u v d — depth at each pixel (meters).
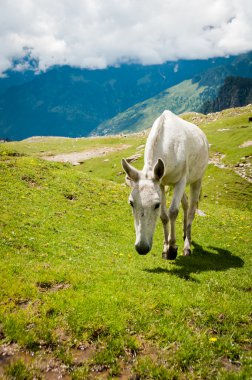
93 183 6.61
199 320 2.38
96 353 2.03
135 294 2.58
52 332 2.12
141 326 2.25
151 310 2.41
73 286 2.62
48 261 3.14
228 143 17.36
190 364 2.03
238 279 3.25
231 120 24.88
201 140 3.96
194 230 5.14
